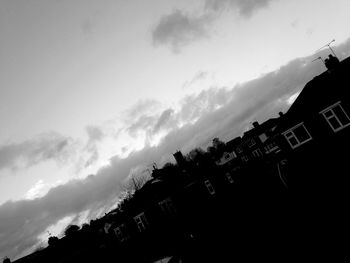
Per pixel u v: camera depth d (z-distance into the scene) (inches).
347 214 645.3
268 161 1566.2
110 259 1392.7
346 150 861.2
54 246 1633.9
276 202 981.2
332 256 508.7
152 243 1227.9
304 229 676.7
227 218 1083.9
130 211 1322.6
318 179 893.8
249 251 733.9
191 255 927.7
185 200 1261.1
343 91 876.0
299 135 962.1
